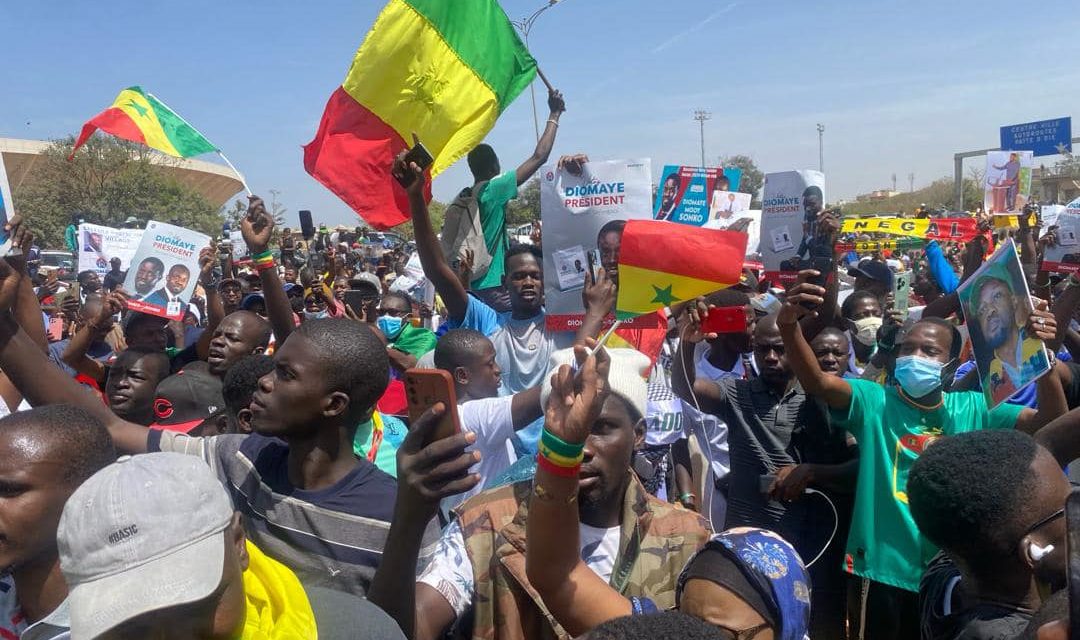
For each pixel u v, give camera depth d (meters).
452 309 4.92
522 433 3.65
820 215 4.39
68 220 27.20
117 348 6.93
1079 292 4.13
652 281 2.37
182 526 1.48
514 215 22.73
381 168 4.84
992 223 8.23
